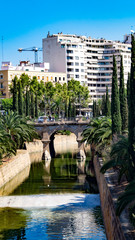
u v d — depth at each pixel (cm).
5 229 4459
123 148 4250
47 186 7050
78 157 11788
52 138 13300
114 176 4969
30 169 9481
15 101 11775
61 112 19350
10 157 8388
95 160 8594
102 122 8162
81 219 4750
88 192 6400
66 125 11988
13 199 5822
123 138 4359
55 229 4428
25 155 9681
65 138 16262
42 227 4484
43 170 9294
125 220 3084
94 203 5578
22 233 4300
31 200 5744
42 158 11669
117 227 3123
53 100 18112
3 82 19762
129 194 2931
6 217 4922
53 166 10050
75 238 4106
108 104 12294
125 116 7094
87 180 7725
